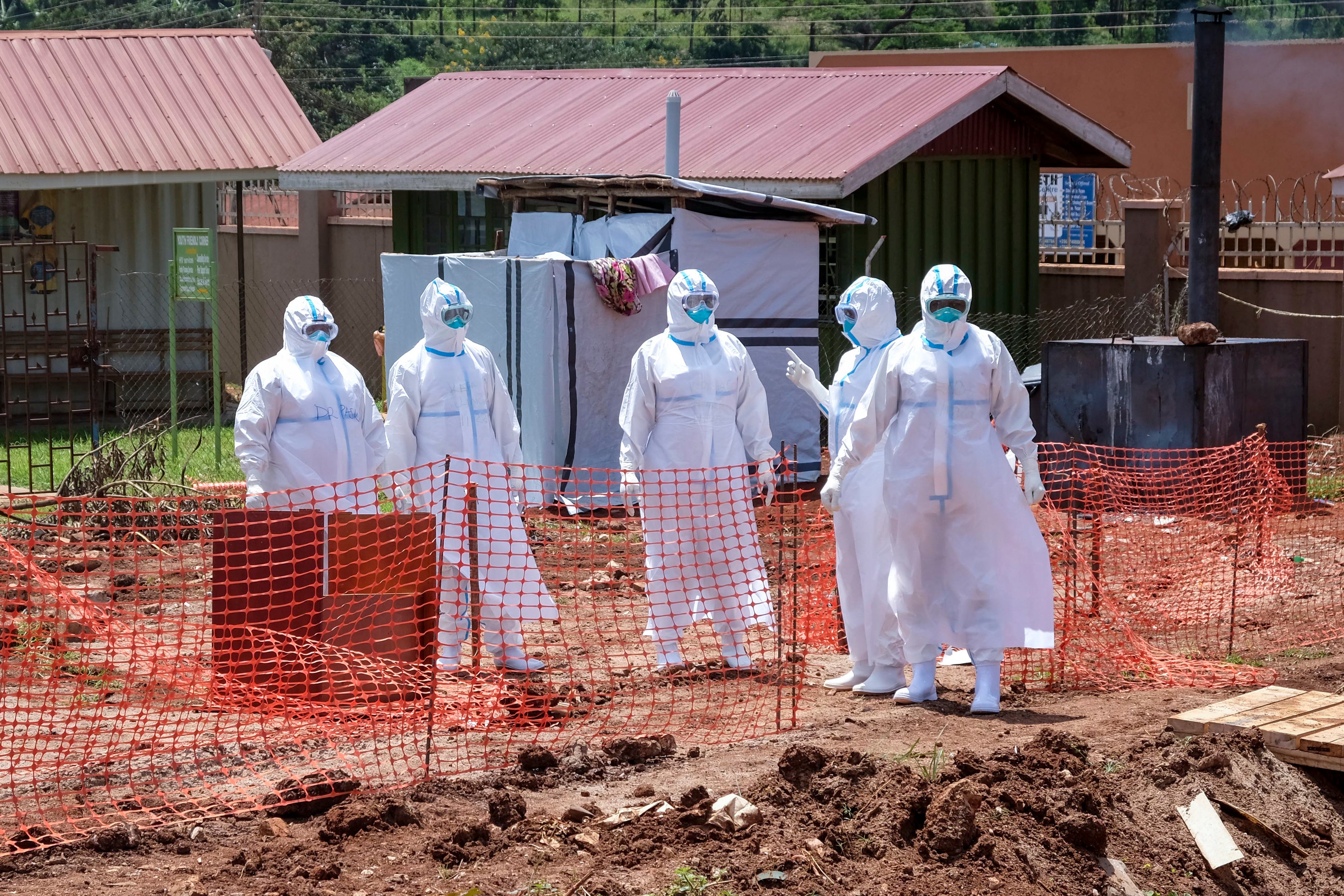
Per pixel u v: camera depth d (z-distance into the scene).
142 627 12.13
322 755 9.28
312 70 68.06
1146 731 10.02
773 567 14.78
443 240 25.56
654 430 12.24
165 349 27.16
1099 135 23.89
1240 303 23.64
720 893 7.22
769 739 9.84
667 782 8.87
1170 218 24.72
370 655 10.43
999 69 22.98
